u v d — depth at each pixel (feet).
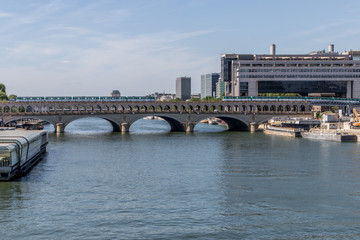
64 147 582.35
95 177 380.17
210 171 408.67
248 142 650.84
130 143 634.43
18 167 372.99
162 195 320.09
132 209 285.23
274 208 290.76
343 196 320.50
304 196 319.88
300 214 278.46
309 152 534.78
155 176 385.50
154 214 275.59
